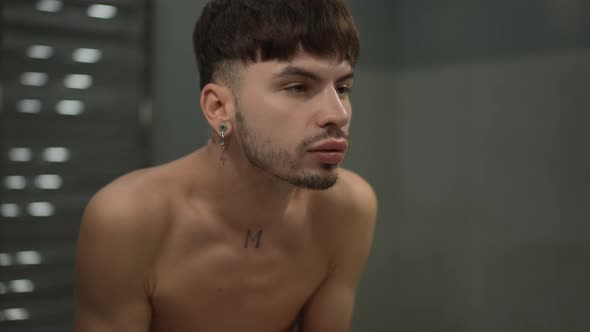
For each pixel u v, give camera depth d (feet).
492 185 6.45
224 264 2.86
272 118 2.46
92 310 2.78
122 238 2.67
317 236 3.15
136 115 5.25
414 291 7.24
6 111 4.69
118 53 5.13
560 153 5.88
